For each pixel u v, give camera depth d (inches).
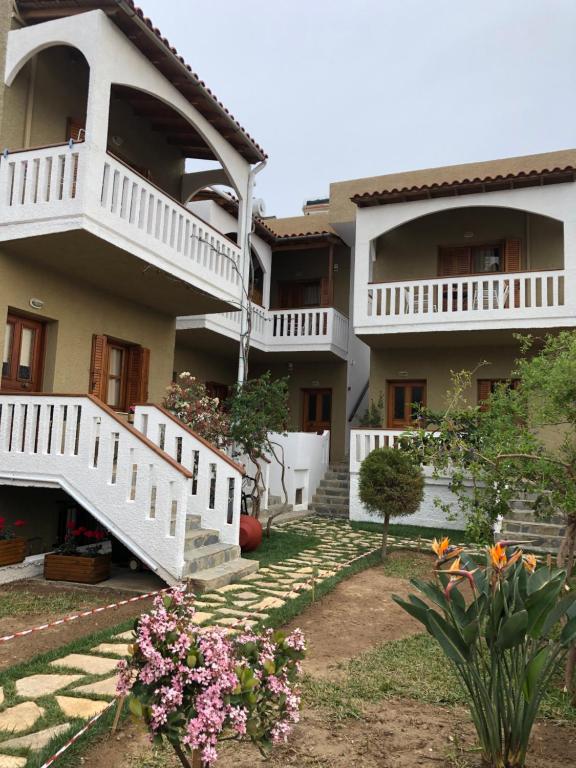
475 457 238.7
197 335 613.6
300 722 158.1
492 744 131.0
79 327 396.2
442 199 567.8
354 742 147.7
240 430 423.5
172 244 390.3
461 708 169.8
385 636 238.4
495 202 546.3
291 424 761.0
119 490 298.5
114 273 384.2
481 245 648.4
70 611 253.3
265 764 136.6
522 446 203.0
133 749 141.4
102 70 322.0
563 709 170.2
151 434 360.2
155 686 104.3
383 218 589.9
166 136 502.3
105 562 303.7
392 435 552.7
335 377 751.7
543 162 625.6
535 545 416.5
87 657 198.4
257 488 440.8
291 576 326.0
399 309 605.3
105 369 437.4
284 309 725.3
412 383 657.6
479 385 624.1
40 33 331.9
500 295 546.9
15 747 139.2
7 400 325.1
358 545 431.8
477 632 127.1
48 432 318.7
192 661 102.0
